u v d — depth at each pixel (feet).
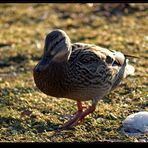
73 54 38.60
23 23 81.82
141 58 58.65
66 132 38.68
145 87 48.57
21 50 65.57
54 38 37.29
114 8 83.56
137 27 74.08
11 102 45.32
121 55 41.63
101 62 38.99
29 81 52.39
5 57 62.75
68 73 37.88
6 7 90.94
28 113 42.37
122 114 41.83
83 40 69.10
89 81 38.19
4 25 81.00
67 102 45.01
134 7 82.89
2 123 40.83
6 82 52.01
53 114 42.47
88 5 86.43
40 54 63.52
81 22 79.61
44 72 37.55
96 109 42.60
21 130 39.60
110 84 39.96
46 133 38.75
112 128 39.27
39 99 45.85
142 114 39.19
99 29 74.84
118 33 71.61
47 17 83.51
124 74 41.60
